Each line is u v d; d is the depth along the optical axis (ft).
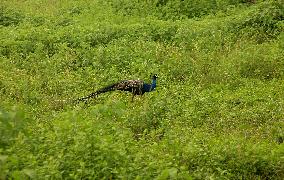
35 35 62.49
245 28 65.92
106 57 56.24
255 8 71.36
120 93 46.60
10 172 23.58
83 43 60.13
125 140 30.42
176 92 46.85
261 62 54.44
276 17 67.36
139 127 39.22
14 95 46.03
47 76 50.93
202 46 61.46
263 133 37.76
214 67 54.03
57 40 61.77
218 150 31.73
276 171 31.12
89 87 49.08
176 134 36.22
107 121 31.19
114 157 26.50
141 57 57.21
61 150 26.32
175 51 59.06
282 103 43.14
